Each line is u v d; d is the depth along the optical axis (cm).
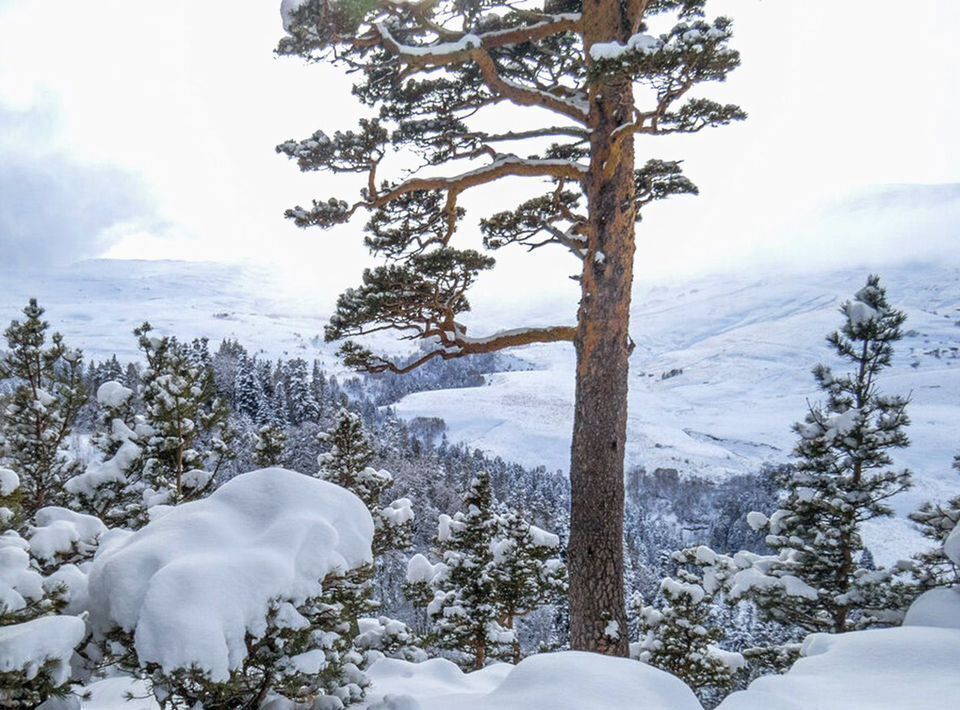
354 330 990
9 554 535
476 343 1002
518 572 1812
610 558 886
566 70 1094
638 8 885
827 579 1278
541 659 604
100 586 484
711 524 15525
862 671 668
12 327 1434
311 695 539
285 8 823
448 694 634
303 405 10331
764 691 607
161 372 1398
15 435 1421
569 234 1132
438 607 1845
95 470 1287
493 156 1061
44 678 432
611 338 921
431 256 928
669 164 1118
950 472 19788
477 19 1055
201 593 436
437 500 8619
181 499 1265
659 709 506
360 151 954
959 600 852
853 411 1295
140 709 625
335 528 536
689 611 1432
